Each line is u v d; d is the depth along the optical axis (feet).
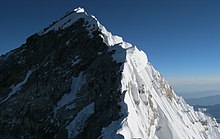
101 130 152.97
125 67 181.57
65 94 206.90
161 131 175.01
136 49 204.03
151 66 217.56
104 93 178.60
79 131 173.58
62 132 179.32
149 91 188.96
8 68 267.80
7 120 215.51
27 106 216.13
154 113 179.83
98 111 172.76
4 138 208.13
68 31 256.32
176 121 192.13
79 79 208.74
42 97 215.72
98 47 222.89
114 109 159.43
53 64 236.63
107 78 185.16
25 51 278.46
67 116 190.08
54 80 219.82
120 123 146.30
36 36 281.54
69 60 230.48
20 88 237.04
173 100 219.20
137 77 184.96
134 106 167.02
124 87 169.58
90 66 208.33
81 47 234.38
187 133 190.08
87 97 190.90
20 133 204.03
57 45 252.42
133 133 145.07
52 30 269.64
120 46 204.13
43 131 193.57
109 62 196.75
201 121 232.94
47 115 201.77
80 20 259.19
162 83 217.77
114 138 139.54
